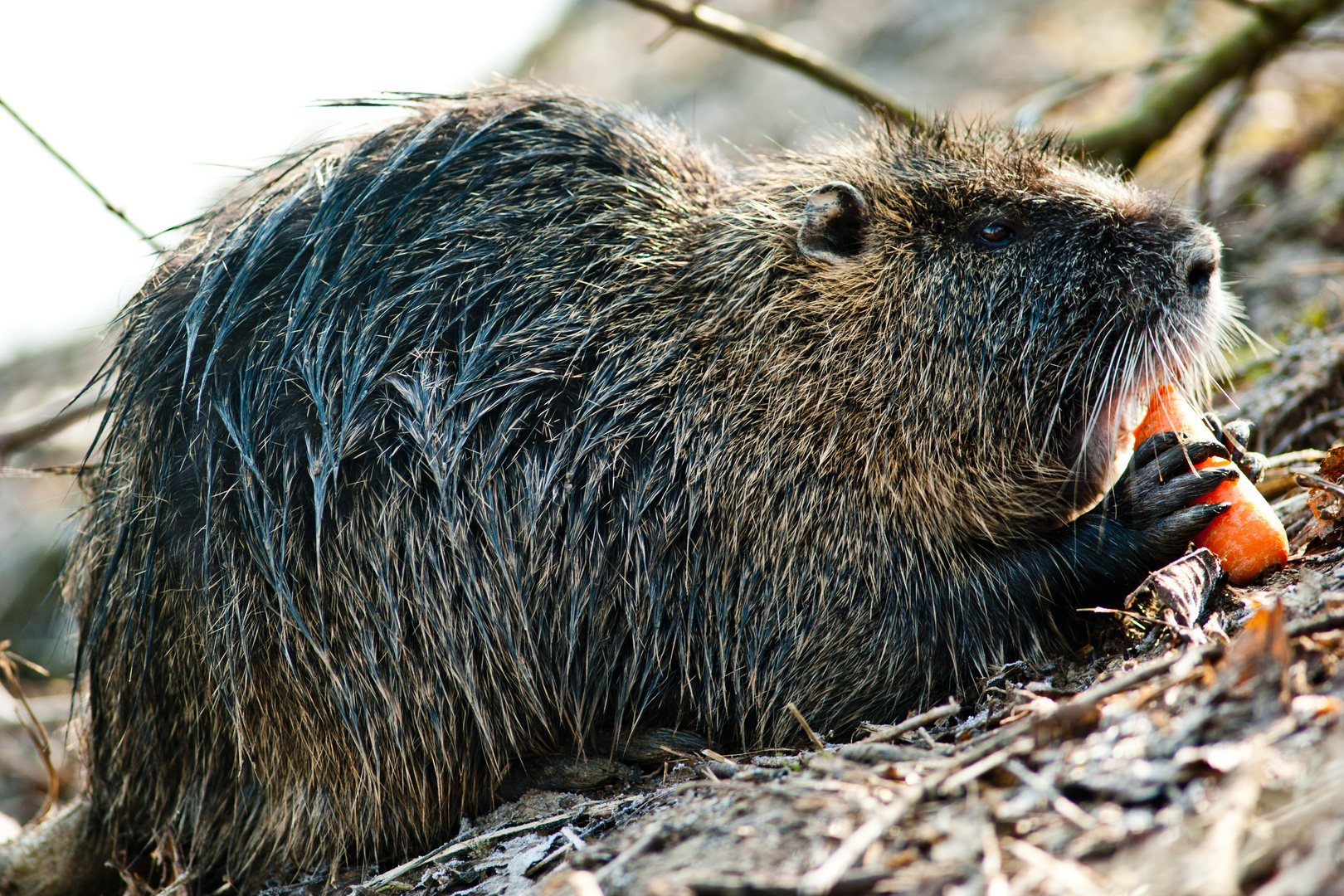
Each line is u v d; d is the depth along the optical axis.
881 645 6.68
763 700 6.68
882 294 7.03
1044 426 6.89
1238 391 9.22
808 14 24.38
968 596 6.70
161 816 7.21
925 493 6.81
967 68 19.81
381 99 8.19
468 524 6.53
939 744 5.07
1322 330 8.98
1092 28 19.12
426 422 6.57
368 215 7.00
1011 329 6.84
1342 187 11.71
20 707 11.64
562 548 6.62
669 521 6.71
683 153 7.83
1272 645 4.15
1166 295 6.70
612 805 5.75
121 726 7.15
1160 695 4.36
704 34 10.62
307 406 6.62
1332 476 6.09
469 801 6.72
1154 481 6.41
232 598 6.51
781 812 4.51
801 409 6.86
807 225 7.06
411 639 6.52
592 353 6.88
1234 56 11.16
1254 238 11.81
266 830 6.85
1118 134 11.12
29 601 15.93
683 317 7.02
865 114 11.38
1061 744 4.34
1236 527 5.99
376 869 6.64
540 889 4.78
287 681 6.54
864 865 3.93
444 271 6.89
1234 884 3.28
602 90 25.55
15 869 7.51
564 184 7.21
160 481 6.68
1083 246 6.80
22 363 21.00
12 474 7.91
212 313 6.87
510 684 6.62
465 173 7.19
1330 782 3.52
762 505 6.75
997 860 3.71
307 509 6.52
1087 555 6.52
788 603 6.70
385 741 6.55
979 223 6.99
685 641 6.70
